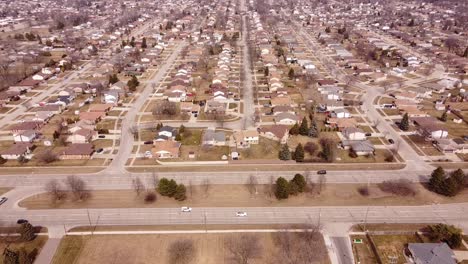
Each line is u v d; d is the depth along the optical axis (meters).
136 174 98.81
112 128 126.75
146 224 79.94
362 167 101.50
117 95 152.25
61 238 75.88
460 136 119.44
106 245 74.00
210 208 85.25
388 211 83.62
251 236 76.12
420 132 121.94
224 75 178.75
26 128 123.06
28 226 74.44
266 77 183.00
